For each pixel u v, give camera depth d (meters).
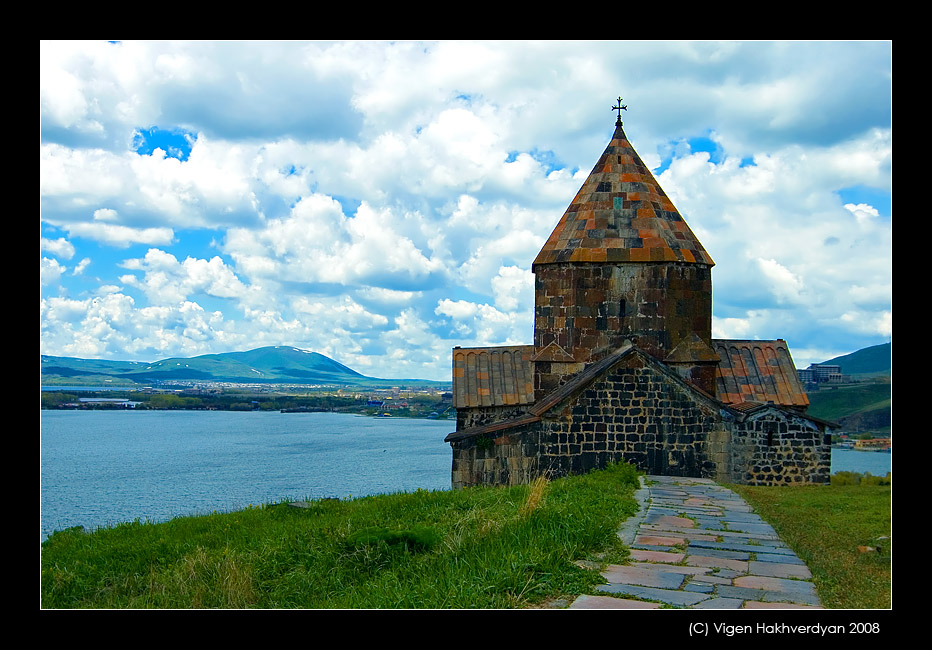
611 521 15.44
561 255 28.80
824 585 11.52
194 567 13.06
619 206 29.42
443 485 39.94
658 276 28.09
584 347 28.45
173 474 43.72
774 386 29.16
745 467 24.78
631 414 25.55
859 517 16.19
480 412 30.56
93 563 14.97
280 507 21.08
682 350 27.98
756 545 14.15
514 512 15.77
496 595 10.60
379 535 14.41
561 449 25.44
